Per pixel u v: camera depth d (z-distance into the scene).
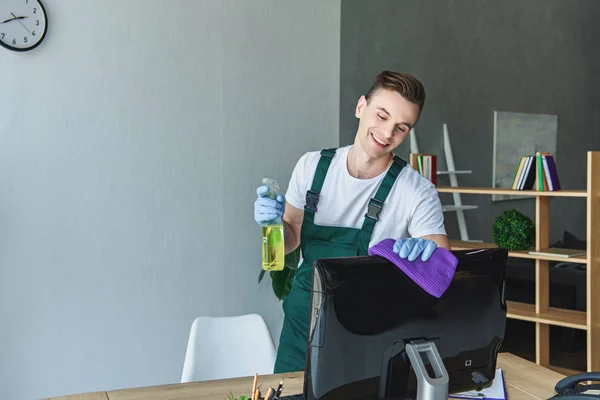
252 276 3.92
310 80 4.04
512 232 3.61
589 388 1.43
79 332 3.38
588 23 6.38
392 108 1.74
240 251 3.86
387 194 1.93
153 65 3.51
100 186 3.40
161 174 3.57
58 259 3.31
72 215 3.34
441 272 1.21
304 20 4.00
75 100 3.31
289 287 3.66
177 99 3.60
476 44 5.09
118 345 3.50
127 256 3.50
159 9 3.51
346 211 2.01
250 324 2.27
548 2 5.88
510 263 4.47
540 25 5.79
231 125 3.78
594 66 6.47
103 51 3.37
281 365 2.03
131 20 3.44
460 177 4.91
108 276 3.45
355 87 4.22
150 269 3.57
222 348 2.21
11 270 3.20
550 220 6.04
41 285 3.27
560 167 6.11
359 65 4.23
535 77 5.74
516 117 5.46
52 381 3.32
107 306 3.46
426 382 1.15
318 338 1.13
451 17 4.86
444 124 4.77
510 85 5.45
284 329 2.07
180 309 3.68
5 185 3.16
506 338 4.37
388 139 1.79
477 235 5.09
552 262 4.48
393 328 1.17
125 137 3.46
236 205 3.83
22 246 3.22
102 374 3.46
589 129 6.45
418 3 4.60
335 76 4.14
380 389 1.19
